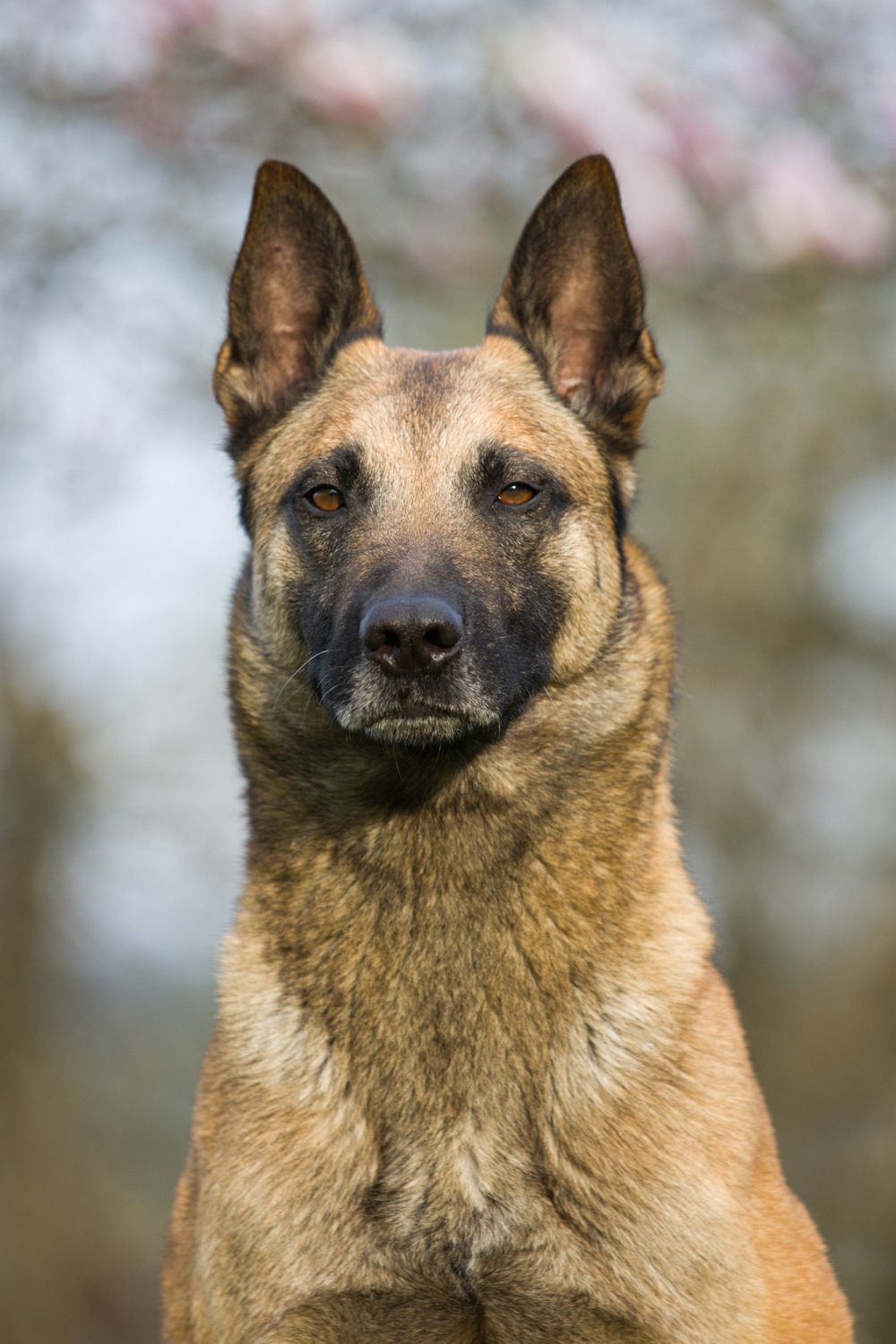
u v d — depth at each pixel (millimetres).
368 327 8961
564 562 8047
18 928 22734
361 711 7453
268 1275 7078
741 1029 7922
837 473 29078
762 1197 7273
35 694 22734
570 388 8672
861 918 28375
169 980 25875
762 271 12555
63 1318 21578
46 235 14594
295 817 7703
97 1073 25594
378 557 7691
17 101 13578
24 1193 21984
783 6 13125
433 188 14094
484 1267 7078
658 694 8047
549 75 11938
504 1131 7156
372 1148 7156
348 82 12320
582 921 7430
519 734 7691
